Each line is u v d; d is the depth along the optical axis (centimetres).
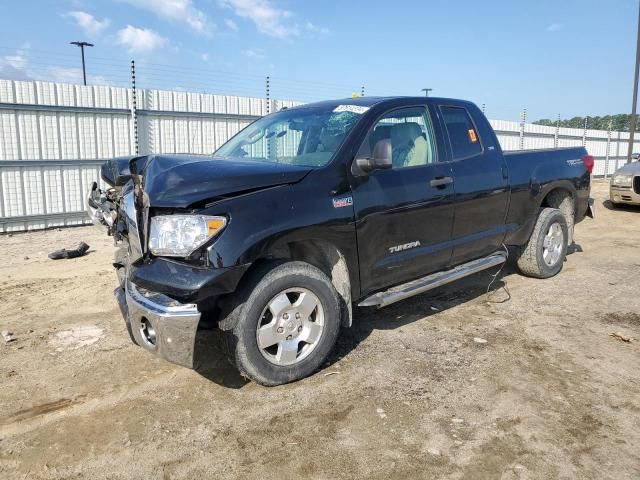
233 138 517
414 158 451
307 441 299
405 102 453
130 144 1160
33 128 1045
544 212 609
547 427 310
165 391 360
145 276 326
